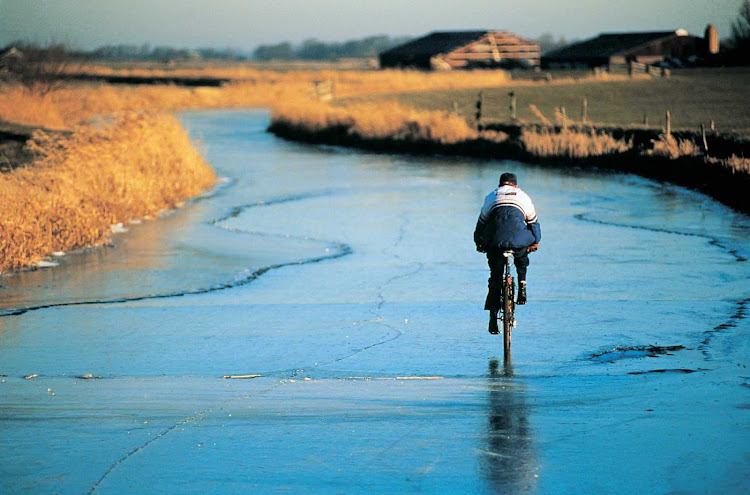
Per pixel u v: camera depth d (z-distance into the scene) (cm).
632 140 11106
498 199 3109
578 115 15038
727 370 2822
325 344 3356
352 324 3691
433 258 5369
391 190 8912
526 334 3419
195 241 6069
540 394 2622
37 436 2283
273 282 4716
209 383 2839
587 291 4244
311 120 15912
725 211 7125
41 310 4050
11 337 3531
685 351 3091
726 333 3338
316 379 2869
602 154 10975
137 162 8181
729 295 4091
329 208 7719
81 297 4344
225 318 3850
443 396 2625
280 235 6325
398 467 2009
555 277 4619
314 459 2078
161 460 2088
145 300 4278
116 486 1919
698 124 12194
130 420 2425
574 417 2375
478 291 4372
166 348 3331
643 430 2236
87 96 19462
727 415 2341
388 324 3675
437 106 18438
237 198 8481
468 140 13038
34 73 15662
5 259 5059
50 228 5603
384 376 2888
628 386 2675
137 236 6284
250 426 2353
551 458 2048
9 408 2552
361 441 2209
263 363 3094
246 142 15275
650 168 9938
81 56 16738
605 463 2000
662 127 11444
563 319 3650
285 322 3753
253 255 5528
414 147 13550
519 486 1873
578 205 7644
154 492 1881
